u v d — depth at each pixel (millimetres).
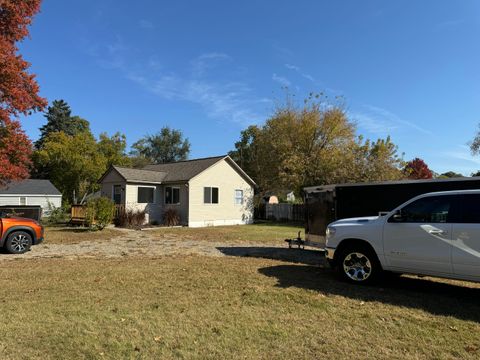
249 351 3977
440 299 6109
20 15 17016
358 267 7184
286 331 4566
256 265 9203
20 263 9398
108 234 17109
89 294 6262
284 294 6320
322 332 4543
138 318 5008
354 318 5086
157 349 4012
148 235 17156
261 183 38969
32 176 47469
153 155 65312
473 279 5832
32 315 5109
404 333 4535
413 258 6457
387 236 6789
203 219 24297
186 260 9945
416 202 6629
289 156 33000
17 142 16859
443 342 4262
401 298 6156
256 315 5180
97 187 42219
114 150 45000
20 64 16016
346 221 7625
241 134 48000
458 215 6062
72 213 21500
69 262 9586
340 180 27891
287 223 27812
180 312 5293
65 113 61000
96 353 3891
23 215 18156
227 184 26344
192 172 24391
